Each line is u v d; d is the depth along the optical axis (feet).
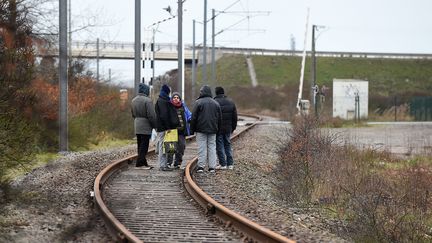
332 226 101.30
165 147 136.77
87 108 246.27
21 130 104.37
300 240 75.10
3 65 132.05
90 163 148.25
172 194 107.04
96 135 239.91
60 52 181.16
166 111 136.56
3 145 98.27
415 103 620.90
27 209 90.38
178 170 140.26
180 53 305.73
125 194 106.11
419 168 179.42
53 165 142.20
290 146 176.14
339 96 561.84
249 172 152.15
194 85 457.27
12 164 101.50
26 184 108.68
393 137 350.02
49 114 183.52
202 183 121.29
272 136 289.53
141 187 114.21
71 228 77.66
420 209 132.16
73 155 173.37
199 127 137.18
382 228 107.65
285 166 153.38
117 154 174.50
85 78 263.90
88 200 98.48
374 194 132.16
